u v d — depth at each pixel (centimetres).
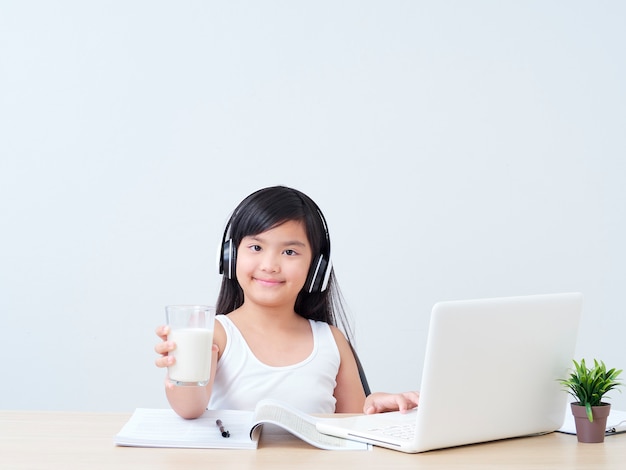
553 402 139
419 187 307
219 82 304
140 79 304
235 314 186
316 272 185
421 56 307
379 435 128
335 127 305
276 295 179
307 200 185
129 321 303
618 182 313
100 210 303
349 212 306
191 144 304
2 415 145
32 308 303
